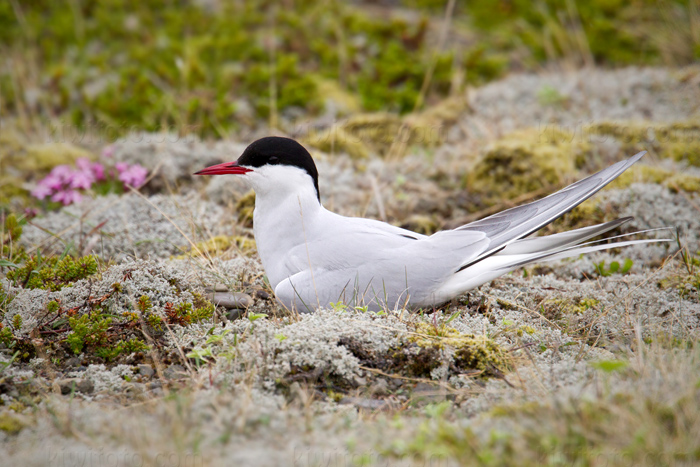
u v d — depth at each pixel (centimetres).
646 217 1054
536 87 1533
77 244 1035
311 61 1686
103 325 735
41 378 691
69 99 1545
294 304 812
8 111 1521
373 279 802
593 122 1348
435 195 1209
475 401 641
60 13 1836
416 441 555
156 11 1873
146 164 1262
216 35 1738
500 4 1877
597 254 1012
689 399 571
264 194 873
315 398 658
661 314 828
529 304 859
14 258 933
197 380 667
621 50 1666
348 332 719
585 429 548
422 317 779
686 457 518
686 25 1645
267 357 687
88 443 562
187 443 552
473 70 1641
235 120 1466
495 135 1359
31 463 531
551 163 1195
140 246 1033
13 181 1234
